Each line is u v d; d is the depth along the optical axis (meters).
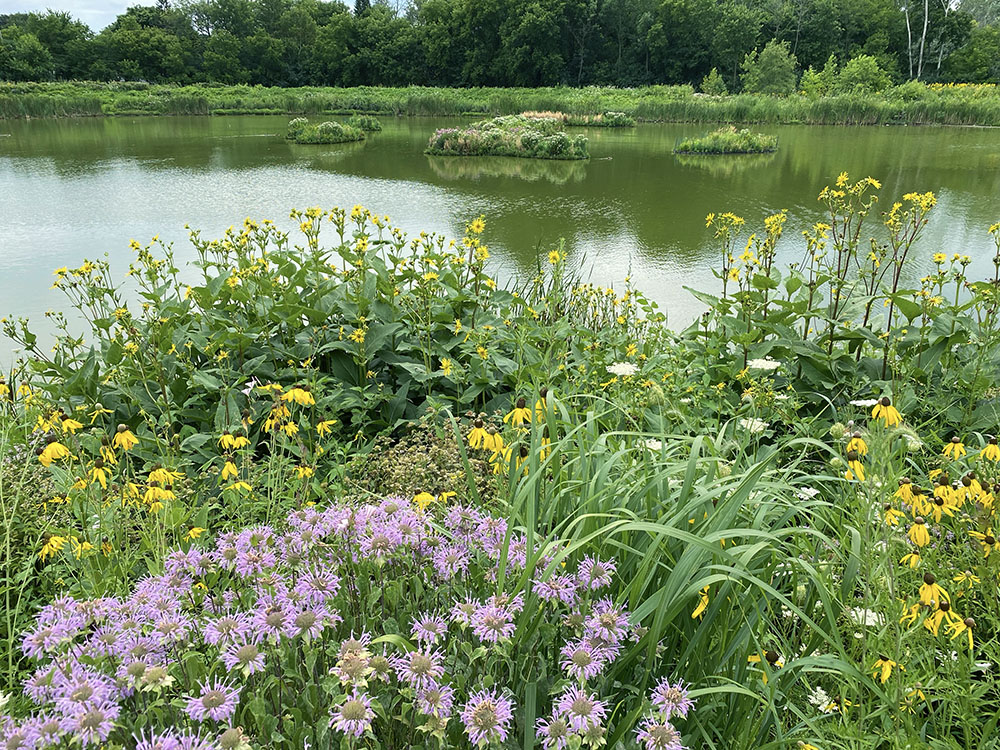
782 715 1.81
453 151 26.09
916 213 4.43
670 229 12.87
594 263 10.41
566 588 1.55
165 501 2.13
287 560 1.72
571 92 59.56
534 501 1.65
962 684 1.67
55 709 1.30
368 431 3.89
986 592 1.87
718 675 1.66
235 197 16.17
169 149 26.52
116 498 2.28
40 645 1.46
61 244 11.49
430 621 1.52
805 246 10.86
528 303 5.35
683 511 1.71
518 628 1.54
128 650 1.44
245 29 82.38
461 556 1.74
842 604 1.76
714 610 1.65
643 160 24.23
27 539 2.38
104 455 2.30
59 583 2.25
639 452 2.29
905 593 1.89
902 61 66.88
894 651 1.64
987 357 3.65
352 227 12.66
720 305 4.29
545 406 2.02
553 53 66.94
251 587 1.74
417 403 4.23
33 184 17.83
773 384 3.86
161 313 4.19
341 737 1.44
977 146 27.52
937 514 1.75
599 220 13.75
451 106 49.12
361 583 1.76
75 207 14.77
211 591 1.80
